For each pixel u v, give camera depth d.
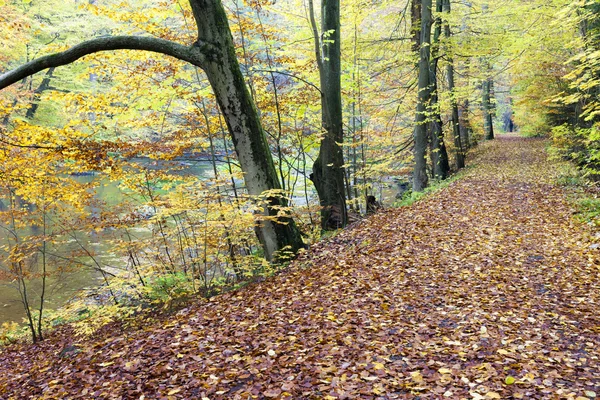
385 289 6.63
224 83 8.41
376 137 16.83
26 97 15.76
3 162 8.32
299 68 13.16
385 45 17.48
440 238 9.02
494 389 3.83
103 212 9.91
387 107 19.97
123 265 13.03
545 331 5.07
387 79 19.30
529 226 9.52
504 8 15.84
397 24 17.98
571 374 4.09
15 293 11.98
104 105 10.08
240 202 8.38
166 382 4.30
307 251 9.53
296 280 7.59
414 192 16.05
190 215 8.01
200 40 8.24
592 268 6.89
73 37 18.61
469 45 17.45
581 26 12.95
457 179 17.09
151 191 11.27
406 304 6.07
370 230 10.50
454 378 4.07
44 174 8.84
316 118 14.83
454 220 10.35
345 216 12.81
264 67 13.37
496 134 43.06
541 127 25.27
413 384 3.98
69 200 9.52
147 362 4.84
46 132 8.11
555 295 6.13
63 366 5.50
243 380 4.23
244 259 9.49
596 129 9.76
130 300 9.91
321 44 12.78
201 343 5.17
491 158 22.77
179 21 11.41
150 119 11.71
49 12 19.12
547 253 7.82
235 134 8.73
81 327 7.75
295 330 5.34
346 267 7.89
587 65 9.29
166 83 10.78
